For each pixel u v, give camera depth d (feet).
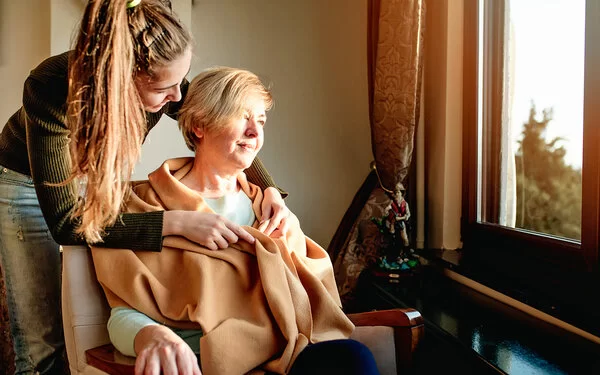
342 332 4.06
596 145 4.26
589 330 3.87
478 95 6.40
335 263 7.75
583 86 4.56
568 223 4.83
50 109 3.60
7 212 4.66
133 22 3.23
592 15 4.31
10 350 6.14
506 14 5.89
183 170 4.39
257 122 4.20
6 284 4.85
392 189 6.75
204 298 3.60
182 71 3.50
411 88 6.35
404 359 4.10
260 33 8.45
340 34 8.55
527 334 4.48
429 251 6.79
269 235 4.27
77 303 3.78
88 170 3.10
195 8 8.29
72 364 3.81
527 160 5.49
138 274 3.67
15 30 8.14
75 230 3.70
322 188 8.61
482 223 6.31
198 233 3.80
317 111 8.56
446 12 6.79
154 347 3.03
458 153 6.86
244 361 3.47
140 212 3.96
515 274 5.42
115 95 2.98
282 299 3.71
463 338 4.39
